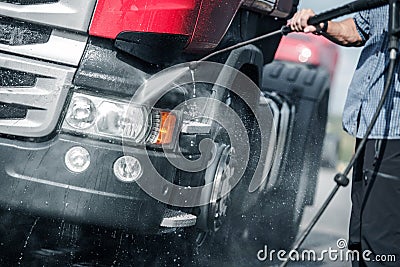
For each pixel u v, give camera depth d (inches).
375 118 186.4
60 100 215.8
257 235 287.6
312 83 334.0
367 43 219.6
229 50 235.8
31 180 214.4
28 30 216.2
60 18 215.0
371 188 211.6
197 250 256.4
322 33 226.2
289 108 321.7
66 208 216.4
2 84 215.8
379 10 216.2
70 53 216.7
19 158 213.8
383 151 210.7
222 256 270.5
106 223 219.9
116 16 217.3
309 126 326.0
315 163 322.0
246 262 280.1
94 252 229.8
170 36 222.8
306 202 314.7
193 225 241.0
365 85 216.7
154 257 240.2
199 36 228.8
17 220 219.6
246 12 270.5
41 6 215.0
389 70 188.2
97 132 217.6
